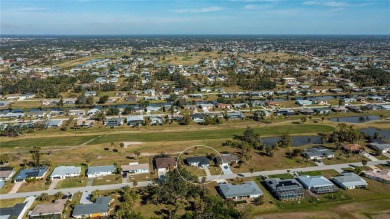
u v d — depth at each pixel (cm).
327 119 19388
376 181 11700
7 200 10438
